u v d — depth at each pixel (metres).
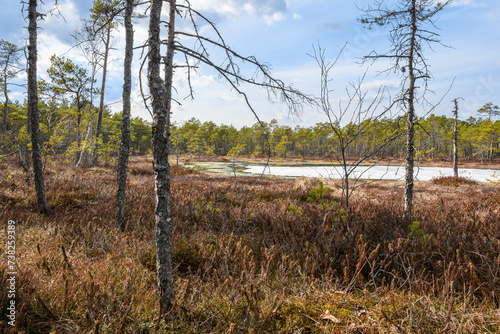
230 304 2.44
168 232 2.41
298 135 70.12
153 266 3.44
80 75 16.75
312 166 37.25
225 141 84.00
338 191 11.11
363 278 2.93
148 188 9.38
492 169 36.78
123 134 5.58
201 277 3.20
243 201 8.11
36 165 6.04
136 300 2.44
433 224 4.28
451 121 63.81
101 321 2.05
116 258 3.42
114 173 15.69
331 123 3.42
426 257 3.25
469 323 2.13
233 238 4.36
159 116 2.37
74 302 2.33
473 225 4.07
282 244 4.03
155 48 2.37
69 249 3.52
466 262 2.90
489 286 2.58
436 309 2.39
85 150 17.78
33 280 2.48
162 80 2.42
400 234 3.68
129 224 5.12
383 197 9.76
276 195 9.76
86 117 21.33
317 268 3.12
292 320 2.33
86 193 8.14
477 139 46.84
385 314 2.24
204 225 5.18
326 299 2.64
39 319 2.09
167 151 2.44
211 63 2.53
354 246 3.47
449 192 11.45
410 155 6.15
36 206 6.11
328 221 4.30
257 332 2.16
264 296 2.72
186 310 2.33
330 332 2.18
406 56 6.28
